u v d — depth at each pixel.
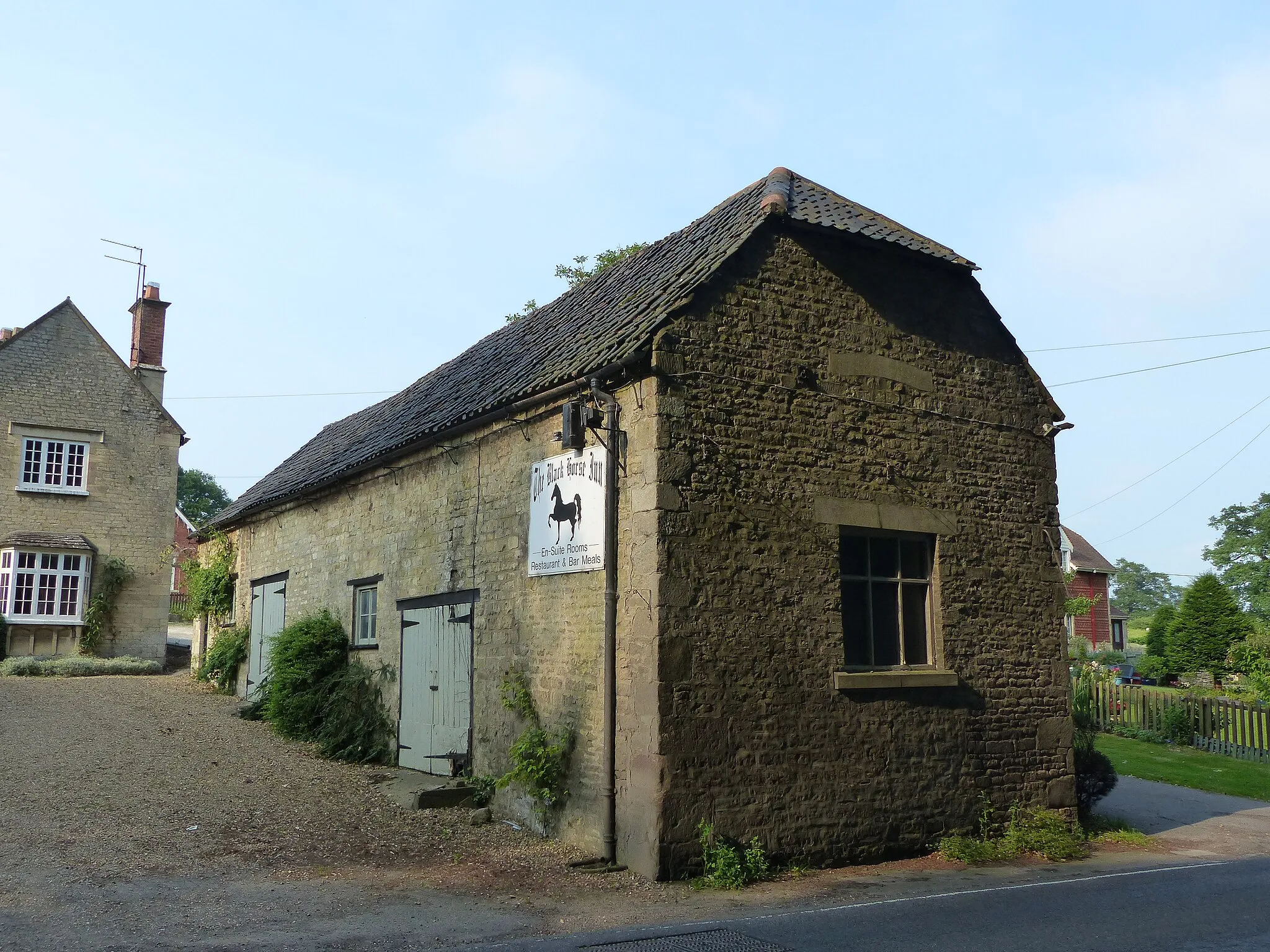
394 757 12.92
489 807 10.48
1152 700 20.84
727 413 9.25
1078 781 12.06
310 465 18.62
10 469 24.78
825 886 8.24
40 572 24.84
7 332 27.12
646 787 8.30
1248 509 55.94
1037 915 7.13
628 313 10.24
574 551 9.56
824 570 9.63
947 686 10.34
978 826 10.31
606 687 8.84
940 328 11.21
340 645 14.84
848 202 11.70
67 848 8.24
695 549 8.77
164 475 26.80
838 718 9.44
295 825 9.55
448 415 12.32
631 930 6.63
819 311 10.16
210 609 20.94
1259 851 10.77
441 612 12.17
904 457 10.55
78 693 18.53
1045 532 11.69
